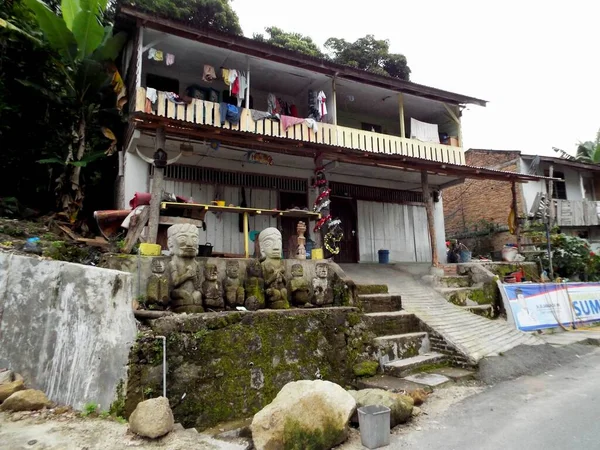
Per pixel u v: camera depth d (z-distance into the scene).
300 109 13.94
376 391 5.28
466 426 4.92
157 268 5.88
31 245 7.70
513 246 14.59
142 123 7.48
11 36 10.26
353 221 14.20
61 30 10.34
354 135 12.86
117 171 12.17
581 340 9.96
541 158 18.20
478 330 9.02
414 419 5.20
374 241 14.38
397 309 9.41
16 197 10.70
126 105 11.64
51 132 10.89
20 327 5.59
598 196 20.52
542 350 8.47
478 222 20.03
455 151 14.98
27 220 9.66
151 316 5.26
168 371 4.86
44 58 11.09
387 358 7.43
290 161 12.07
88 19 10.02
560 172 19.77
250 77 12.66
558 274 15.69
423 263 14.80
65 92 11.56
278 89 13.48
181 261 6.02
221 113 10.49
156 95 9.77
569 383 6.73
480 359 7.49
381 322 8.29
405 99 14.62
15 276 5.79
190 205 7.30
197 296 5.91
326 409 4.49
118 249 8.00
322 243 9.58
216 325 5.41
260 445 4.05
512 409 5.47
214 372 5.21
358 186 14.34
